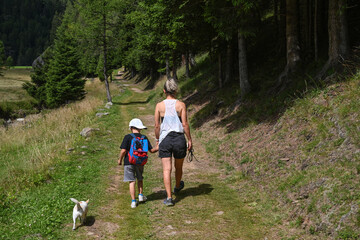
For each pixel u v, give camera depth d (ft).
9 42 593.42
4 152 37.91
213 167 23.48
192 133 37.50
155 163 25.46
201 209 14.92
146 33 76.79
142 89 140.56
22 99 156.66
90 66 209.46
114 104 77.20
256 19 33.47
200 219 13.80
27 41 602.03
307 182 14.33
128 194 17.80
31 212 14.67
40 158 25.18
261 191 16.44
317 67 27.20
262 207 14.64
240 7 29.48
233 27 31.53
